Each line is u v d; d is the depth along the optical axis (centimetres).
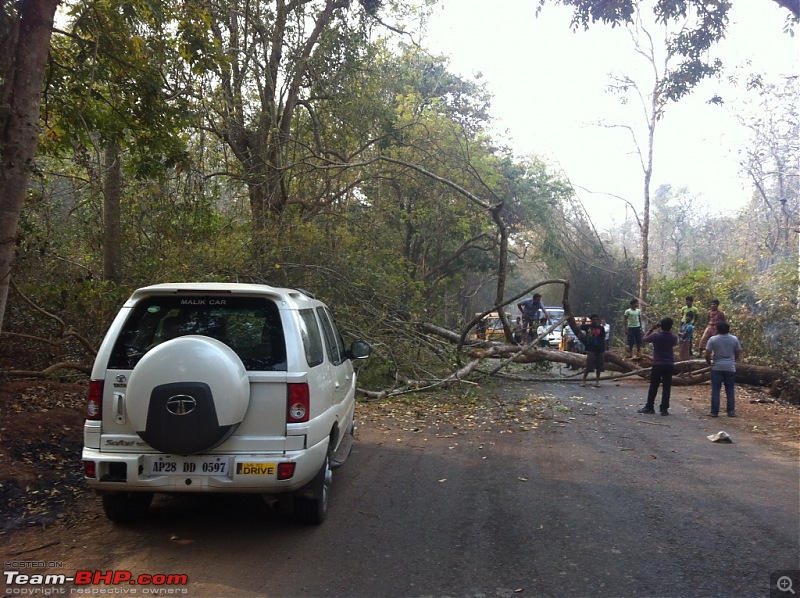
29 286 884
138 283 1051
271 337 465
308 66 1410
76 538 478
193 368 428
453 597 387
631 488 621
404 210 2145
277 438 446
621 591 395
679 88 1065
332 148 1547
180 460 440
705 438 864
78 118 874
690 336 1596
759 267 2292
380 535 489
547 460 736
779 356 1365
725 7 1004
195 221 1129
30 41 613
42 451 661
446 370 1298
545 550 461
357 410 1027
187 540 475
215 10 1198
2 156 603
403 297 1426
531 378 1429
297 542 473
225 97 1273
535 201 2752
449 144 2053
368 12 1391
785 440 854
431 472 679
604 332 1372
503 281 1388
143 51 912
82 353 1004
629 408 1105
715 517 535
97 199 1052
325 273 1217
